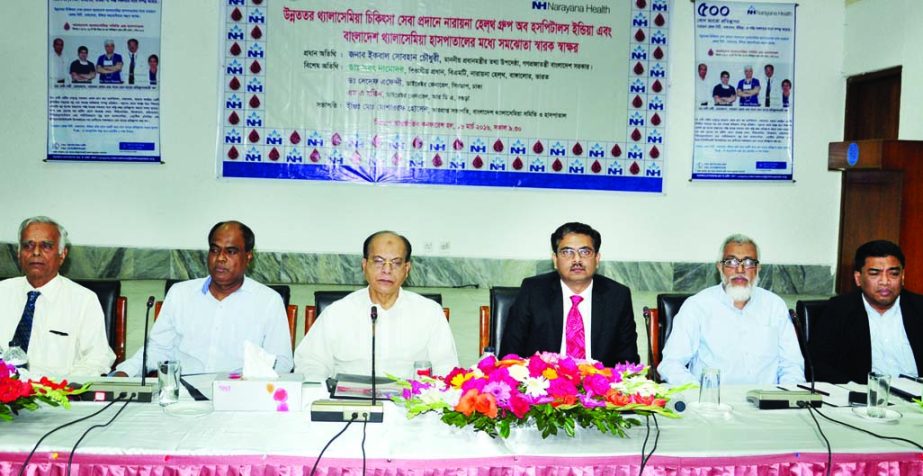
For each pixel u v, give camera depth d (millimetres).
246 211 6359
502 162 6391
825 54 6625
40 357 2910
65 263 6309
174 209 6340
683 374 2828
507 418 1826
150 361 2938
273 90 6223
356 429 1920
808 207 6730
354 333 2812
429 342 2889
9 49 6129
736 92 6523
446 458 1746
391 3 6211
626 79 6391
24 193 6250
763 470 1815
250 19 6148
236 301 2998
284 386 2098
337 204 6387
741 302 3051
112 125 6234
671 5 6371
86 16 6121
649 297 6516
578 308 3023
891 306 3164
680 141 6527
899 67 6016
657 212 6578
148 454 1729
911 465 1850
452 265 6488
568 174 6422
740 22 6469
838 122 6684
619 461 1778
